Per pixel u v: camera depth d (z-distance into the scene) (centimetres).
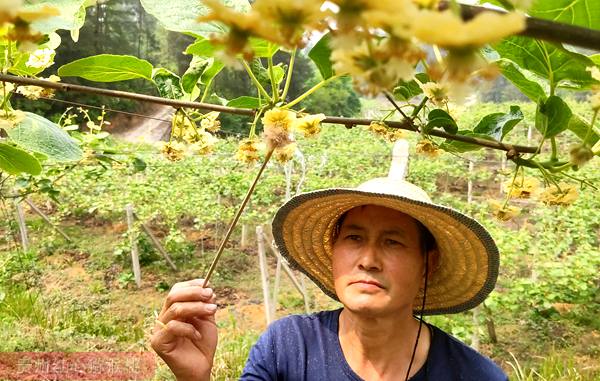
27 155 124
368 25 29
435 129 101
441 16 24
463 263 129
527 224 834
